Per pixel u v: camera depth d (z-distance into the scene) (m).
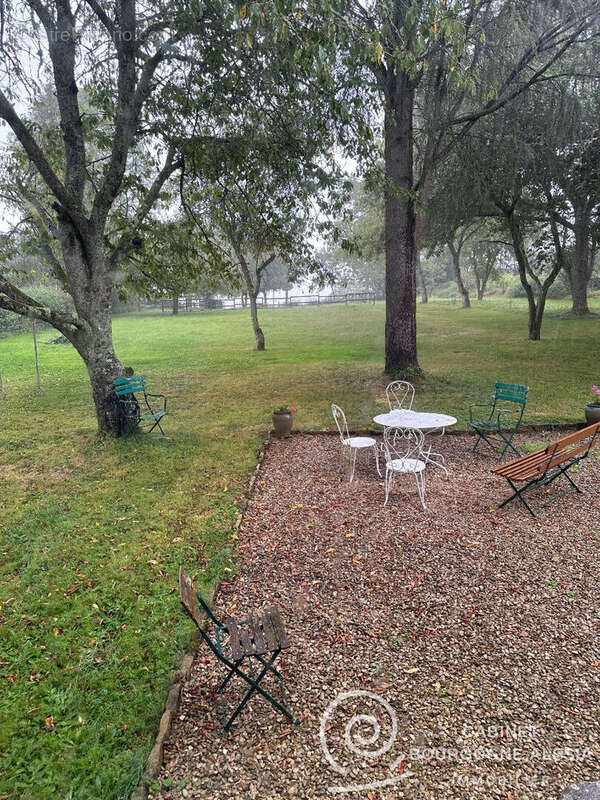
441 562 4.23
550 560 4.22
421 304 42.34
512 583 3.91
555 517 5.01
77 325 7.54
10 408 10.40
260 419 9.27
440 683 2.93
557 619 3.47
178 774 2.42
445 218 16.64
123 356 18.30
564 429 8.05
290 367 15.22
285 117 7.86
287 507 5.42
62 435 8.43
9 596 3.91
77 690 2.95
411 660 3.12
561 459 5.16
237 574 4.16
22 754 2.55
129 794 2.32
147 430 8.62
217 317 35.03
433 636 3.33
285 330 26.30
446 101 11.57
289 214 8.80
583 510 5.16
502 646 3.22
